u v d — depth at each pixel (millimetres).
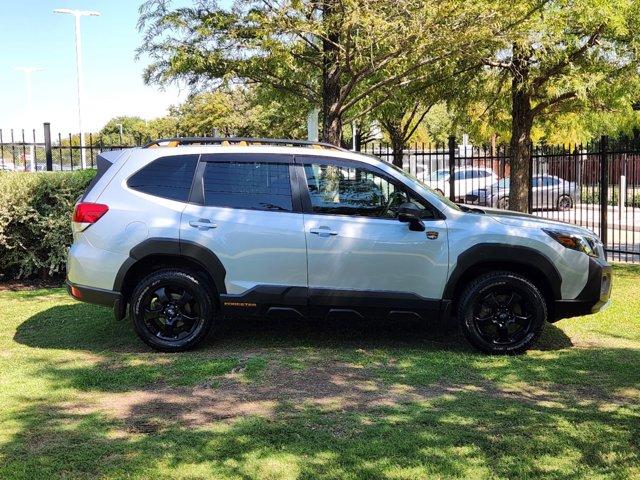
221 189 5891
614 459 3611
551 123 14211
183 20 8742
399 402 4598
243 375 5207
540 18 9109
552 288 5793
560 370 5363
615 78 10906
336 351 5926
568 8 9445
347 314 5809
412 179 6004
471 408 4461
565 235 5816
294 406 4504
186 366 5410
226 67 8953
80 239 5883
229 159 5941
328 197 5875
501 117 14273
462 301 5801
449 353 5855
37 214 9320
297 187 5867
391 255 5730
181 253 5730
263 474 3428
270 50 8469
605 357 5754
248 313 5824
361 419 4238
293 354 5824
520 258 5711
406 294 5766
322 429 4062
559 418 4258
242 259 5754
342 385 4980
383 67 9312
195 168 5926
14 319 7188
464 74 11695
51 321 7082
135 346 6082
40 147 15211
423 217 5809
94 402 4594
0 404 4527
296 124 19312
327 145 6211
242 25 8641
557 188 20375
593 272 5848
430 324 6918
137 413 4371
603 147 12555
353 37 8039
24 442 3861
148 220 5773
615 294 8641
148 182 5910
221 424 4152
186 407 4488
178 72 9070
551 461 3588
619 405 4535
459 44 8484
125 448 3760
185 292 5848
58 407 4484
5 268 9766
